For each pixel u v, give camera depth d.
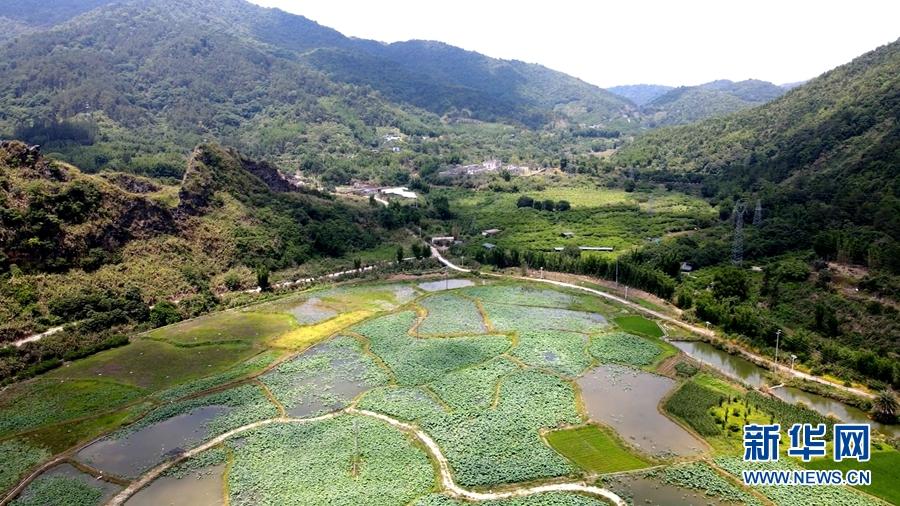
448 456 72.56
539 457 72.19
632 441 76.25
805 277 124.94
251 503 63.50
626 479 68.06
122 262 127.00
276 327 117.75
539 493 65.69
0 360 94.88
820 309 108.81
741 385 91.94
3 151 123.81
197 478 69.12
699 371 97.44
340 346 108.31
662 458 72.19
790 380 93.56
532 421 81.00
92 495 66.12
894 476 67.75
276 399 88.12
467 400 86.81
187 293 129.62
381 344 108.75
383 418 82.44
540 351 105.62
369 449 74.06
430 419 81.38
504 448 74.44
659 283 134.25
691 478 67.75
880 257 120.81
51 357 100.44
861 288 115.94
